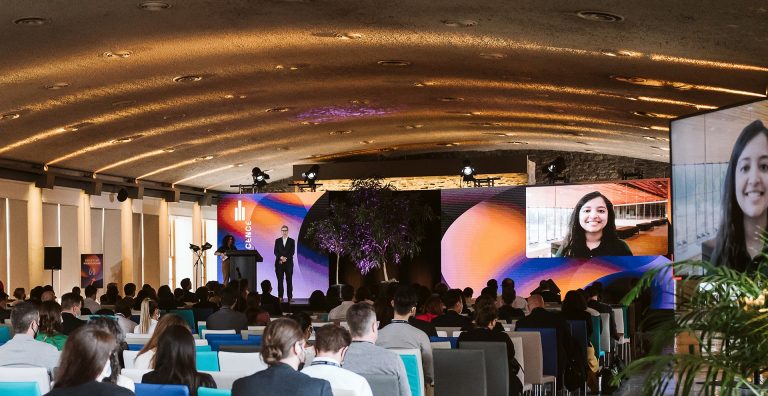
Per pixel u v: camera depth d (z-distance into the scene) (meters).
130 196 29.48
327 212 27.70
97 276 26.16
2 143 21.77
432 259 29.45
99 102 19.27
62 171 25.67
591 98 19.64
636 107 20.12
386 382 6.23
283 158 31.02
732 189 12.18
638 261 24.95
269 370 4.46
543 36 13.95
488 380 8.94
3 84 16.52
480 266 26.62
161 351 5.00
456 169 29.81
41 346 6.65
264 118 23.69
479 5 12.47
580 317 12.59
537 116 23.80
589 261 25.42
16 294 16.34
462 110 23.47
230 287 11.82
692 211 13.12
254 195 28.12
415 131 27.84
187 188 32.88
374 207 27.00
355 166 30.39
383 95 21.09
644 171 31.95
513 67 16.83
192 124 23.22
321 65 17.36
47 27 13.12
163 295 16.48
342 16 13.44
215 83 18.69
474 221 26.77
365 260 27.09
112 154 25.34
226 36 14.66
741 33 11.98
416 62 16.95
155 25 13.63
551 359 11.01
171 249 33.28
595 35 13.42
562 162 26.25
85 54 15.13
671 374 4.82
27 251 24.97
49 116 19.89
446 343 8.75
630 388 12.95
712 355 4.84
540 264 25.98
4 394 4.71
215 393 4.53
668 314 5.24
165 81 18.06
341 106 22.72
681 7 11.20
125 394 3.77
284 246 27.73
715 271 5.26
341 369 5.13
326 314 14.36
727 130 12.34
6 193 24.11
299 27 14.16
